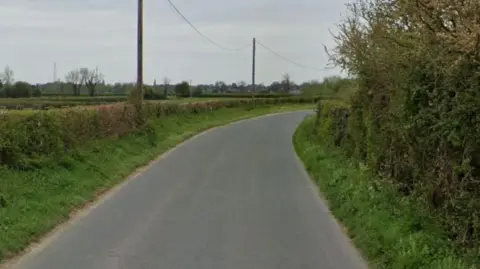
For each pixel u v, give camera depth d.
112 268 7.46
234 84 105.94
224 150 23.84
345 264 7.76
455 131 7.32
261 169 17.91
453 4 7.09
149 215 10.83
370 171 12.70
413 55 8.97
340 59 16.22
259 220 10.48
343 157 16.97
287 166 18.77
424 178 9.02
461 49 6.92
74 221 10.27
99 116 19.91
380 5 10.63
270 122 46.09
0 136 12.63
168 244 8.71
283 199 12.67
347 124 17.67
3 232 8.59
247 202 12.27
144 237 9.12
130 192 13.45
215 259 7.93
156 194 13.18
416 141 9.27
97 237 9.11
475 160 7.09
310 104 83.75
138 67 27.17
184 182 15.05
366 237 8.66
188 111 42.34
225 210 11.38
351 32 14.37
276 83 109.44
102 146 18.67
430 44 8.27
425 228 8.10
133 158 19.06
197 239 9.04
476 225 6.75
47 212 10.26
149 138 24.77
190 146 25.53
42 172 13.14
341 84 28.27
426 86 8.51
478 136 6.80
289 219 10.59
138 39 27.20
